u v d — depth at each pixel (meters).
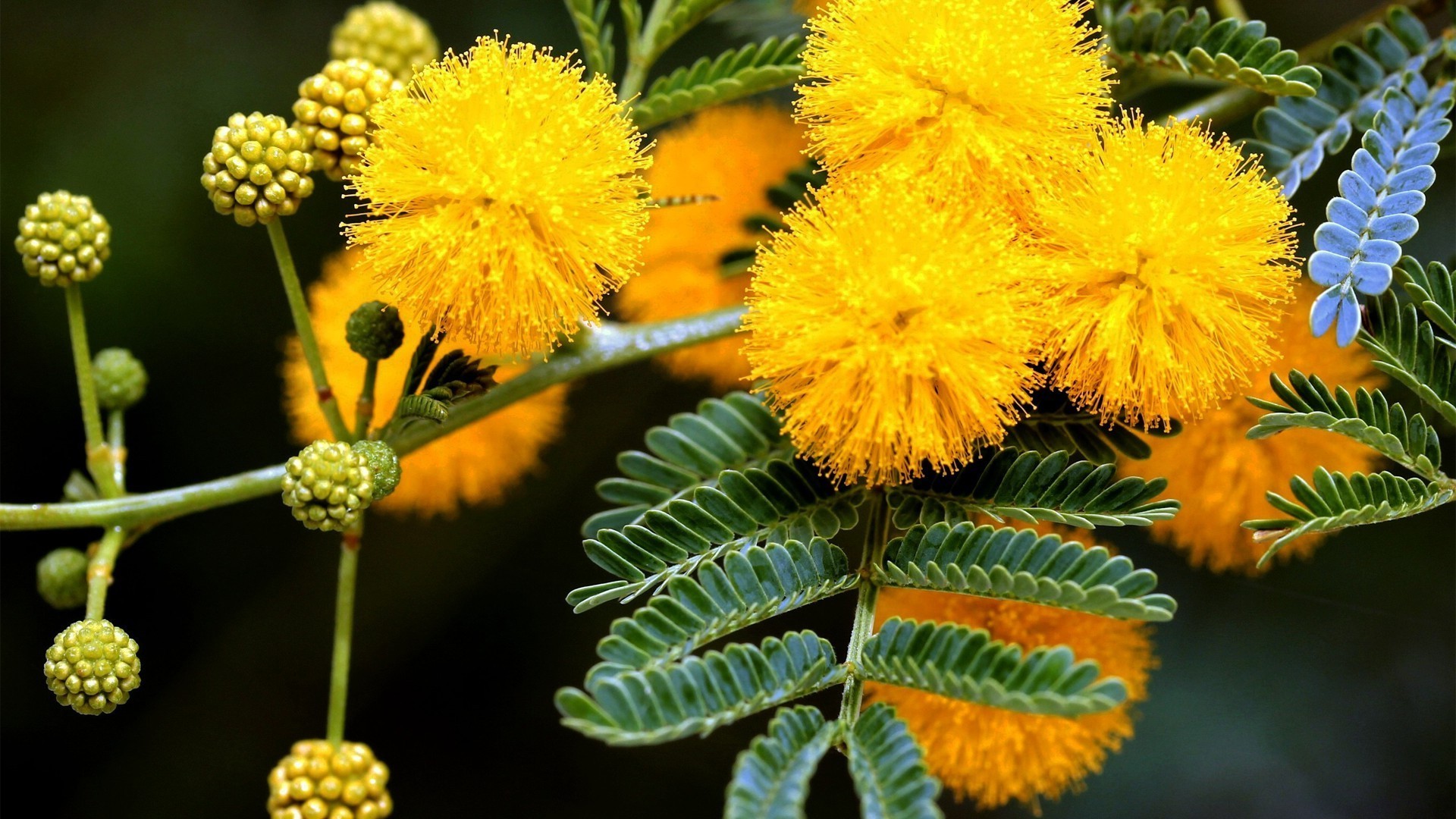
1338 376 0.22
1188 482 0.22
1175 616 0.25
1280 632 0.25
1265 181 0.22
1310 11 0.25
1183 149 0.21
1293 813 0.25
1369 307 0.21
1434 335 0.21
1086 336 0.21
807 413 0.21
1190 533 0.23
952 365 0.21
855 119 0.21
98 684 0.22
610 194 0.21
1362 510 0.21
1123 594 0.20
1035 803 0.22
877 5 0.21
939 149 0.21
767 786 0.20
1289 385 0.21
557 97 0.21
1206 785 0.25
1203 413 0.22
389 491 0.22
